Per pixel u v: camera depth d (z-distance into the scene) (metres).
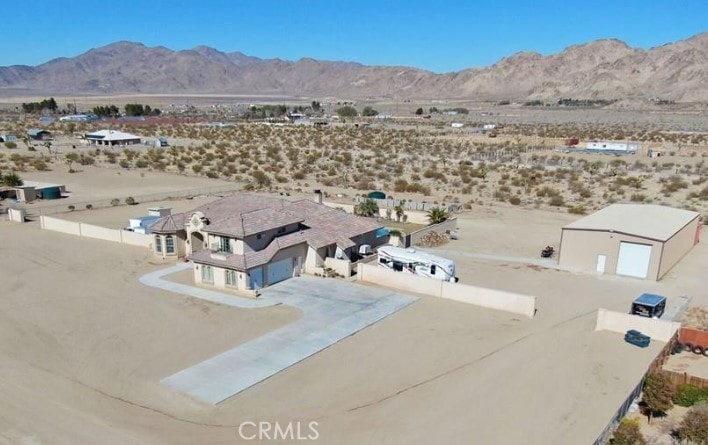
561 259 43.88
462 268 43.16
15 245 48.38
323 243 41.22
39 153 108.19
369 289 38.00
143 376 26.48
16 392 24.81
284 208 45.03
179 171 90.69
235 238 37.72
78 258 44.72
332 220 45.00
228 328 31.73
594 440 21.48
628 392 25.11
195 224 43.59
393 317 33.44
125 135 127.25
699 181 76.81
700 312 34.19
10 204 65.81
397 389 25.39
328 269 41.22
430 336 30.88
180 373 26.72
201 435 21.88
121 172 89.44
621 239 41.22
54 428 22.17
